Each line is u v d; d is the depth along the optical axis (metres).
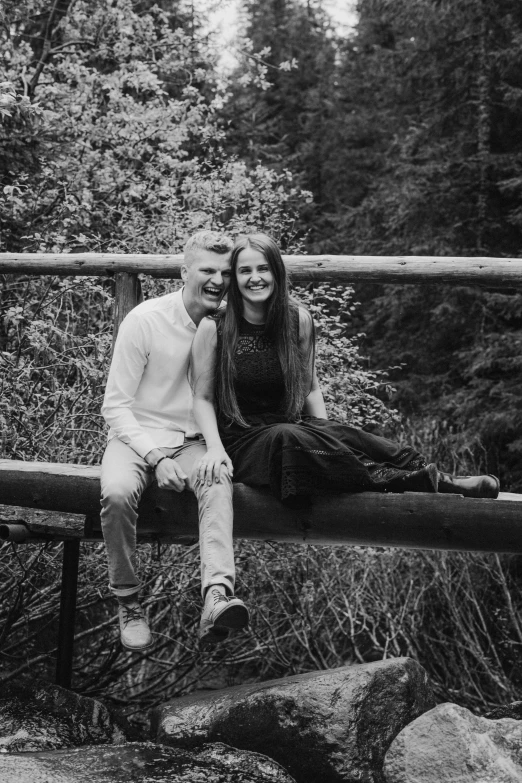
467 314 9.70
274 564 5.89
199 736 3.31
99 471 3.60
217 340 3.35
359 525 3.21
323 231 12.68
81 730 3.44
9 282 5.59
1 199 5.55
